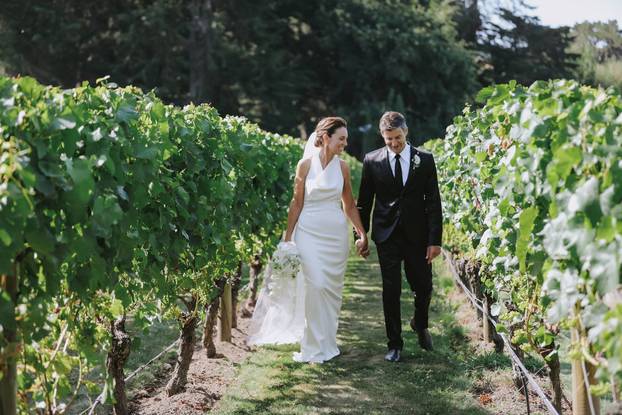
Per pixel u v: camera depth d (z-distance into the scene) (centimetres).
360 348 604
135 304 424
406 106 4088
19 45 3036
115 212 285
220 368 552
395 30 3919
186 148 449
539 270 311
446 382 508
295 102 3925
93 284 305
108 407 452
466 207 593
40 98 288
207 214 474
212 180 486
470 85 4119
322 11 3938
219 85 3512
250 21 3531
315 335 561
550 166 258
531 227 302
